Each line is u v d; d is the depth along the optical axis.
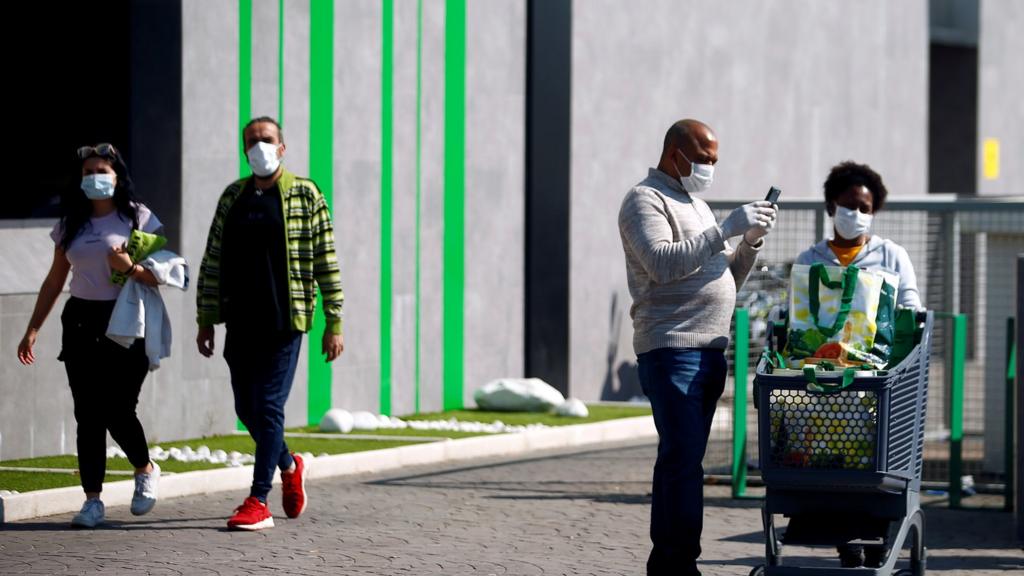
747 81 26.95
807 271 10.34
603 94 23.89
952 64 35.72
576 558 12.13
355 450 17.23
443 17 21.64
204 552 11.99
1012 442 14.77
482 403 21.89
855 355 9.98
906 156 31.47
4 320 15.76
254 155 12.87
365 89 20.41
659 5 24.98
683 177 10.29
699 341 10.16
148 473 13.30
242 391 13.00
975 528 13.85
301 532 12.99
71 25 18.91
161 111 18.17
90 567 11.34
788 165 28.06
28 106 19.23
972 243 19.67
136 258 12.74
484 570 11.58
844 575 9.78
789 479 9.74
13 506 13.30
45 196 19.23
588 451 18.91
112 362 12.90
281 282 12.90
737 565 12.07
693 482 10.09
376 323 20.67
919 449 10.17
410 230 21.20
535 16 23.03
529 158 23.16
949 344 19.08
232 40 18.62
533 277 23.12
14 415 15.91
